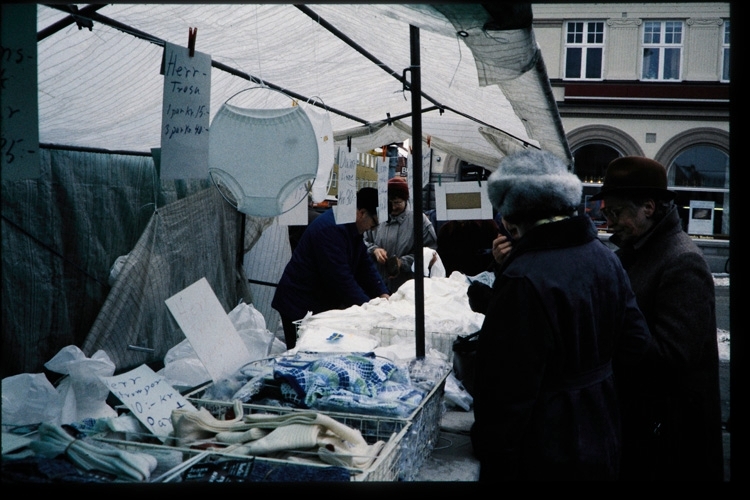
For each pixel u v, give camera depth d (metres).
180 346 2.98
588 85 21.55
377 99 4.14
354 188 3.43
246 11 2.39
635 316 2.05
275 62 3.04
